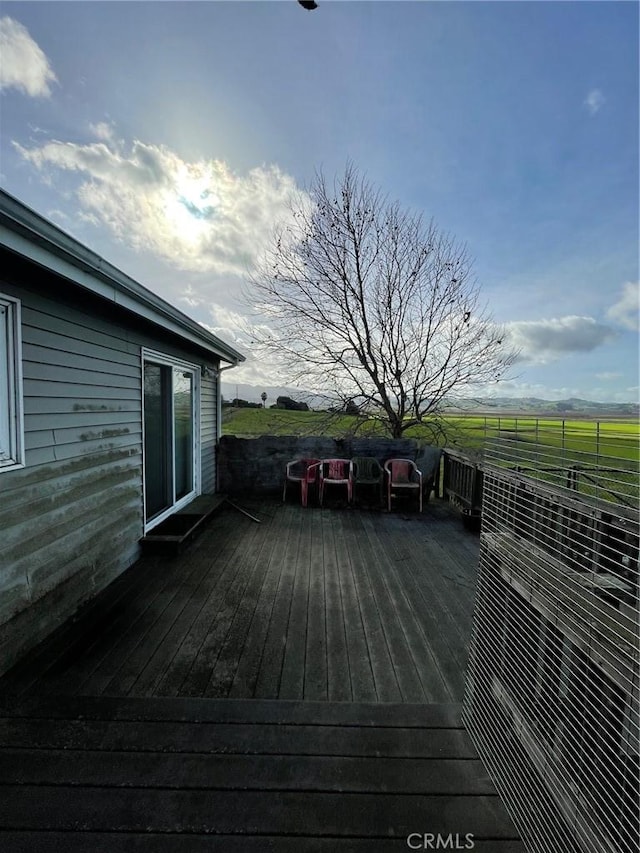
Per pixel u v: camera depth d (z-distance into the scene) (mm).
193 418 5324
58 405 2609
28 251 1982
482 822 1409
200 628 2564
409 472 6016
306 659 2264
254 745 1678
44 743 1662
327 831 1365
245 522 4930
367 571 3541
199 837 1338
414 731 1775
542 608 1438
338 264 8398
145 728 1749
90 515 2955
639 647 1081
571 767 1272
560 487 1503
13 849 1288
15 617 2223
